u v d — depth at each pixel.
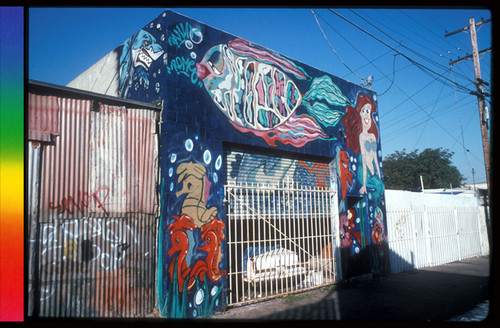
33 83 4.96
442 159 41.66
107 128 5.71
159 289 5.82
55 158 5.13
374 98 11.35
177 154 6.21
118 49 7.81
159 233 5.98
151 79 6.58
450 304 7.07
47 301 4.82
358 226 10.10
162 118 6.22
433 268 12.33
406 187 42.56
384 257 10.52
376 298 7.50
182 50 6.52
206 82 6.83
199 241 6.29
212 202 6.60
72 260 5.11
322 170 9.31
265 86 7.95
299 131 8.55
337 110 9.79
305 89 8.92
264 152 7.95
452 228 14.80
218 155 6.84
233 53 7.40
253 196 7.46
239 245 7.89
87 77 9.19
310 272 8.41
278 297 7.48
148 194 5.99
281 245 8.40
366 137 10.73
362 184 10.21
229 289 6.66
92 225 5.36
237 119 7.28
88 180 5.40
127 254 5.65
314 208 8.81
